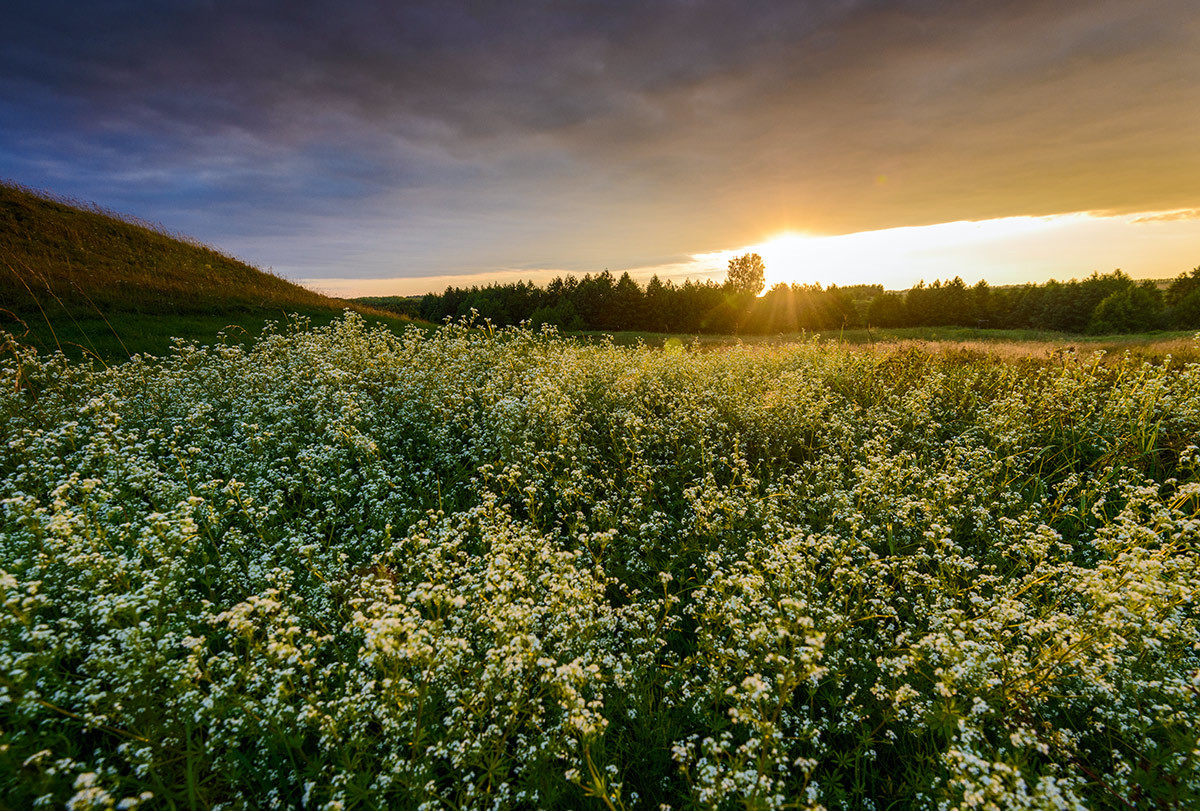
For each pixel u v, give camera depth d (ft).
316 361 46.52
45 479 27.35
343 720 15.64
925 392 41.32
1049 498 30.19
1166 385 37.47
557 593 19.38
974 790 12.76
